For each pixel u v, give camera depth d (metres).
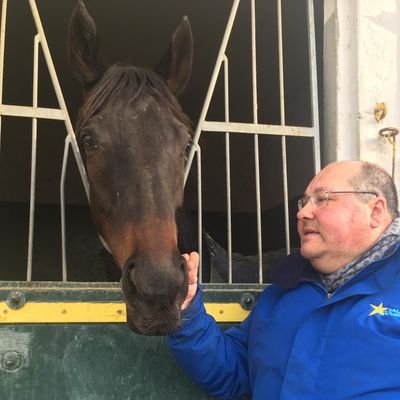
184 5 3.12
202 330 1.41
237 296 1.70
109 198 1.40
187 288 1.22
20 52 3.80
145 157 1.35
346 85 1.95
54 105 4.75
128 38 3.66
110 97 1.48
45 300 1.52
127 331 1.56
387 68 1.96
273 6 2.89
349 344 1.22
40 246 5.20
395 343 1.17
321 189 1.40
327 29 2.03
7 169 5.15
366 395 1.16
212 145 5.02
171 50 1.83
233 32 3.35
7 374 1.47
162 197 1.30
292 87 3.71
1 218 5.20
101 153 1.41
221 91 4.26
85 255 5.23
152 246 1.21
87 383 1.51
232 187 5.16
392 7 2.00
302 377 1.24
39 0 3.09
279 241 4.16
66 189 5.30
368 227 1.35
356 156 1.91
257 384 1.40
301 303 1.40
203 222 5.23
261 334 1.44
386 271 1.30
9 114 1.65
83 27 1.71
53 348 1.51
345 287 1.31
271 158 4.32
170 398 1.56
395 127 1.94
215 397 1.58
